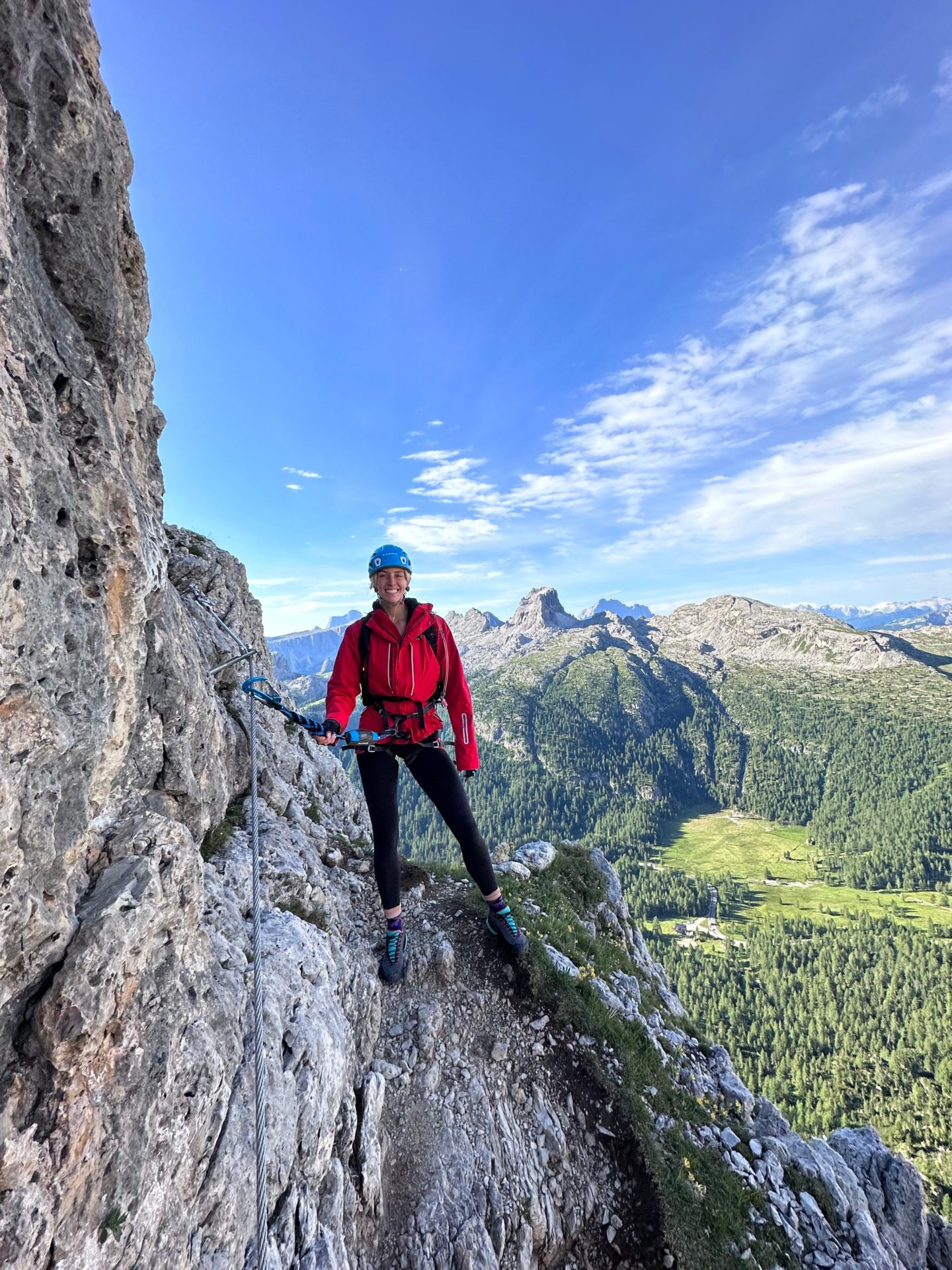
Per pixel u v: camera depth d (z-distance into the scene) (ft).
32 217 10.32
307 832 28.22
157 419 19.11
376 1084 18.25
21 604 8.22
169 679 15.17
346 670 18.52
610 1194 19.86
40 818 8.51
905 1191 29.50
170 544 34.45
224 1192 10.87
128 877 10.28
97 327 12.07
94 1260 7.98
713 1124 25.36
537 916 34.35
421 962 24.25
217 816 20.29
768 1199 23.12
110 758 11.31
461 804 20.81
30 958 8.10
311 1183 13.79
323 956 18.48
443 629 19.06
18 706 8.08
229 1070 12.08
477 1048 22.15
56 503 9.36
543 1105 21.33
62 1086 8.06
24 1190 7.23
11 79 9.32
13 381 8.46
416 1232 16.37
